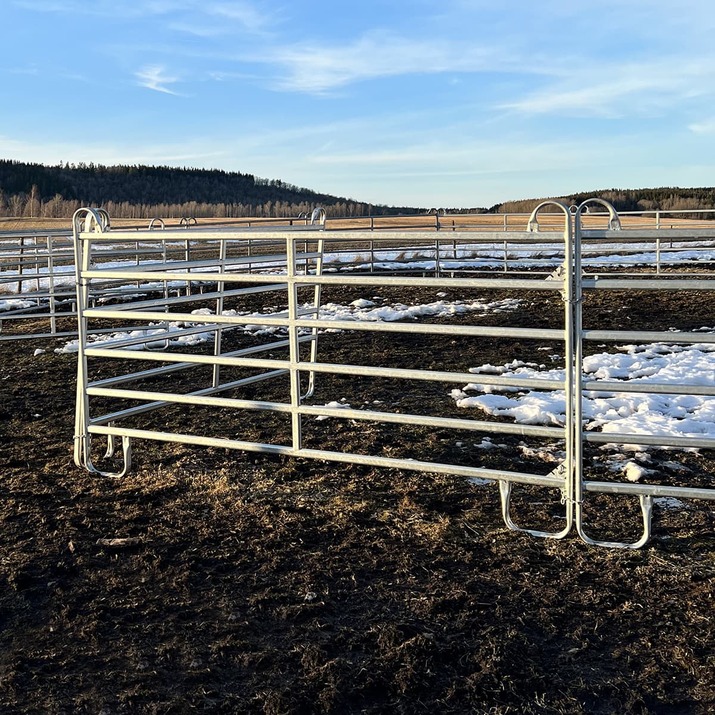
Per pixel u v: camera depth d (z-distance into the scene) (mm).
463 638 3047
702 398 6930
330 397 7414
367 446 5688
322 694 2680
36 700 2717
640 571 3568
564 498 3996
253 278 4699
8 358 10055
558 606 3271
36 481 5062
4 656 3010
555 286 3895
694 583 3445
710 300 13539
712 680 2727
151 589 3537
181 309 14023
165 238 5043
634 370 8156
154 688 2775
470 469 4176
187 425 6410
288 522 4266
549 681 2748
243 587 3537
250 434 6078
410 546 3924
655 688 2693
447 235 4195
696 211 15789
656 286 3662
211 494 4742
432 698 2672
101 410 7043
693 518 4223
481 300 14922
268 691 2717
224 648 3018
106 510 4523
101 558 3867
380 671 2820
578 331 3822
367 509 4426
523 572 3600
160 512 4469
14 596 3496
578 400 3848
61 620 3279
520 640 3004
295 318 4582
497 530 4094
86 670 2902
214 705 2662
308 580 3566
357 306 14625
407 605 3324
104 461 5473
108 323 13438
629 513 4324
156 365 9305
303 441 5844
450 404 7020
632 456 5305
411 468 4320
